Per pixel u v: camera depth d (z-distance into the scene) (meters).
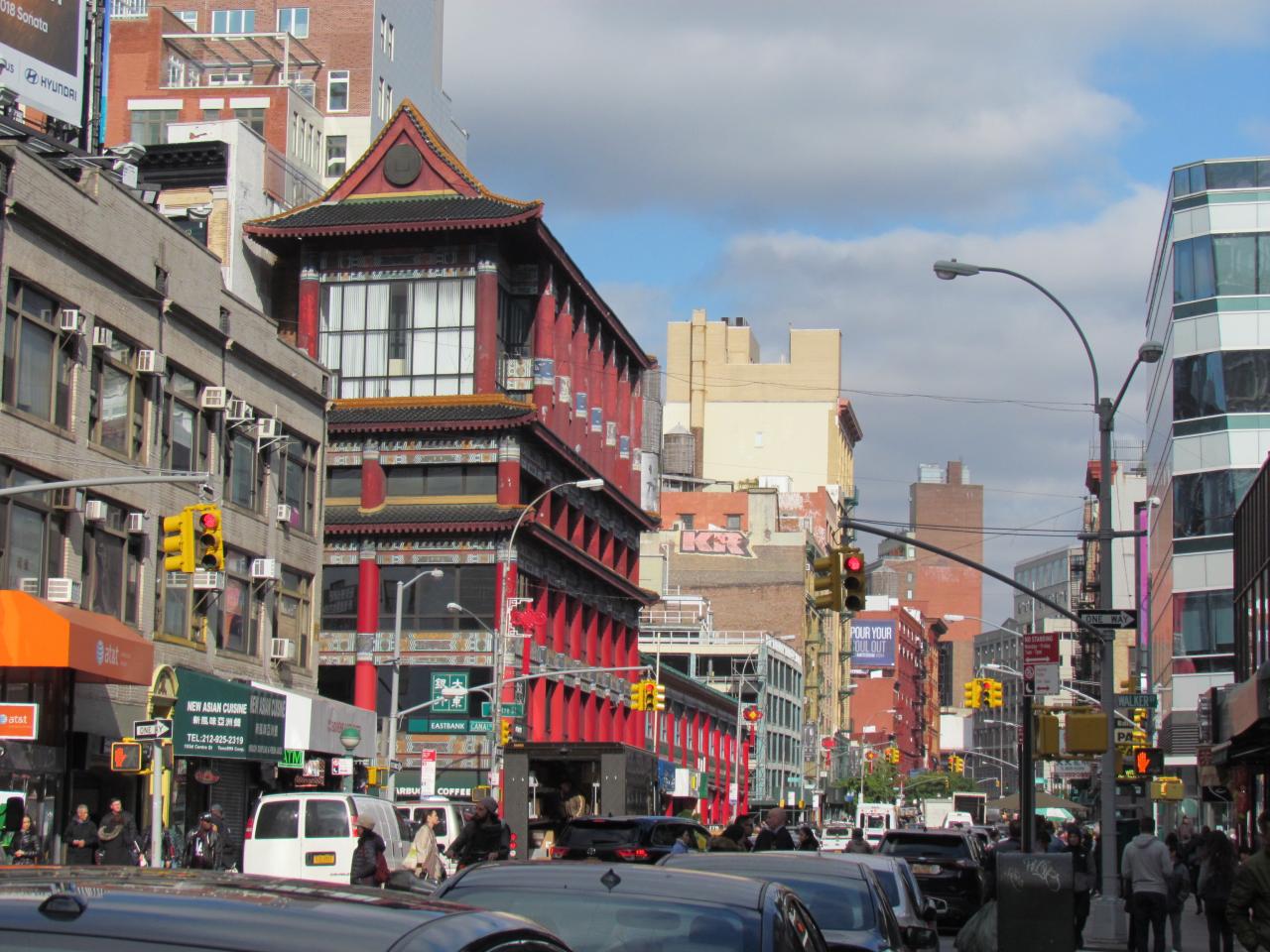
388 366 71.75
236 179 71.81
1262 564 53.78
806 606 139.12
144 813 40.19
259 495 48.50
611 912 9.57
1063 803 77.38
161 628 42.06
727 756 116.38
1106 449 33.44
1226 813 65.81
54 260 36.22
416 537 69.12
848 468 183.12
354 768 51.72
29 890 4.85
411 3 113.31
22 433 34.94
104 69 49.47
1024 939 21.27
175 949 4.44
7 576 34.69
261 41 102.38
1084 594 120.69
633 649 90.31
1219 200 75.44
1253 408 73.75
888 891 17.72
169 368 42.41
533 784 42.44
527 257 74.94
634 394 93.56
